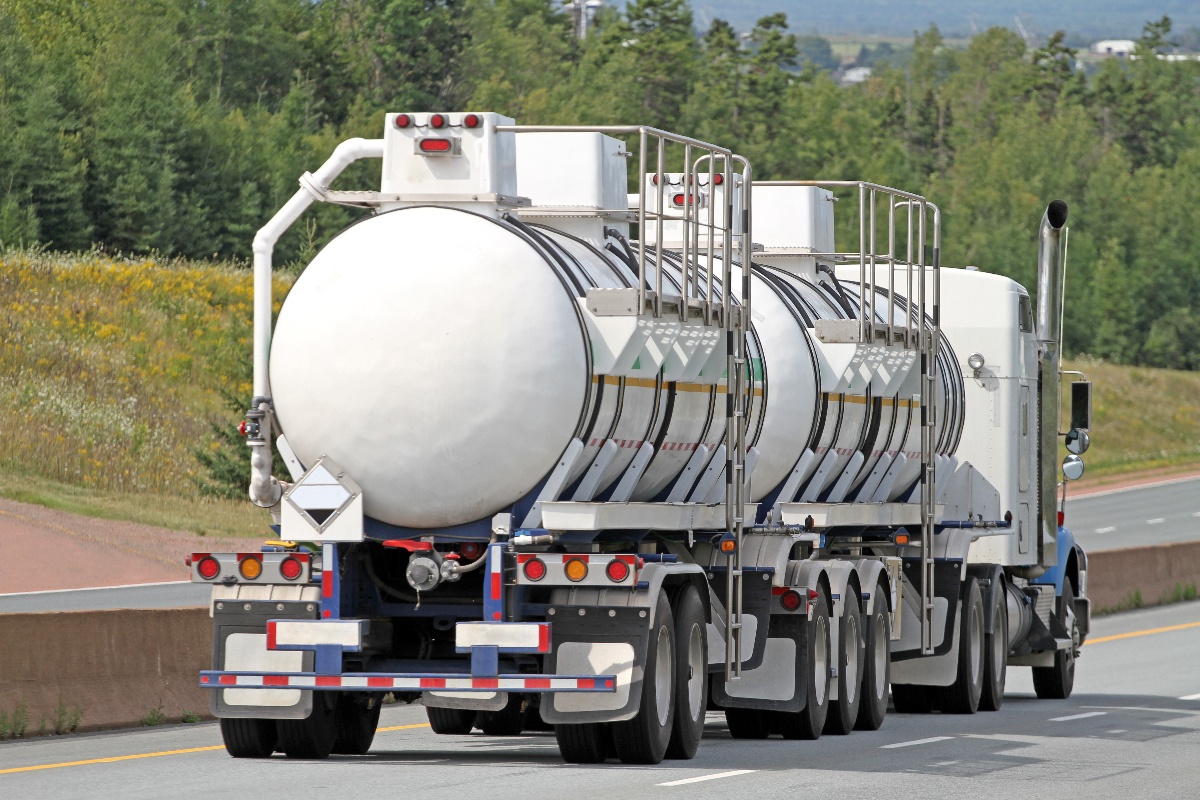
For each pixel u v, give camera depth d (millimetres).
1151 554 111625
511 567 39594
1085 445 68938
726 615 45500
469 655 41125
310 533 39656
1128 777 41625
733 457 45406
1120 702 63656
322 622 39781
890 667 59875
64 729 47062
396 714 56906
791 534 49438
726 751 46000
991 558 65062
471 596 41719
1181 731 53062
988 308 66250
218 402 152750
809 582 48750
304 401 39688
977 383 66125
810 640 48844
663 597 41000
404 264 39500
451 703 39719
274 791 35594
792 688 48344
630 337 39812
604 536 41750
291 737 42281
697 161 44094
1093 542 148375
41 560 99625
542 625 39250
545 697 39781
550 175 44531
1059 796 38031
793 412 51406
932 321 60031
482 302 39094
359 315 39312
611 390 40281
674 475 45062
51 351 153000
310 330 39594
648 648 39875
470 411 38938
